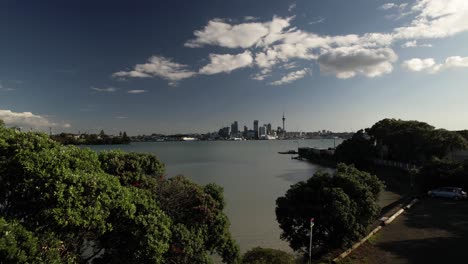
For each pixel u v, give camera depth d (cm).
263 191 5916
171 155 18375
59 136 16250
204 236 1730
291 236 2355
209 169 10419
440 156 6562
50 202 1125
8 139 1229
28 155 1175
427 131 7269
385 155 9019
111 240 1381
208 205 1819
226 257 1869
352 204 2248
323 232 2241
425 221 2909
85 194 1233
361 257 2084
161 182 1906
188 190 1855
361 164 8894
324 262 2005
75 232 1222
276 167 11256
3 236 931
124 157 1919
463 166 4481
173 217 1698
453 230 2617
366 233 2467
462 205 3584
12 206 1153
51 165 1191
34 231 1099
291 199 2395
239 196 5356
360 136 9938
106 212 1258
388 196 5056
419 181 4997
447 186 4425
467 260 2003
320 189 2339
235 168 10800
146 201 1530
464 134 8031
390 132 8462
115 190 1372
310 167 11212
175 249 1473
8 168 1136
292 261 2023
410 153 7488
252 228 3356
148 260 1311
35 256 995
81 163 1409
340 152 10112
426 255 2100
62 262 1105
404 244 2311
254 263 1816
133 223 1364
